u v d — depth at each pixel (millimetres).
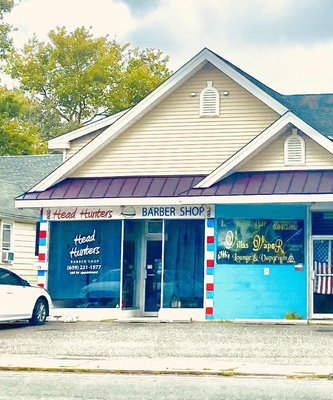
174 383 13273
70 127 61781
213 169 26359
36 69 64750
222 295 24938
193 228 25812
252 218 25031
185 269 25750
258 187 24359
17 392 12516
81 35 64312
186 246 25797
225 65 26219
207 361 15922
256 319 24516
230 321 24344
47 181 26984
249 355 16781
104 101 62531
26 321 24562
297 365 15297
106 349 17859
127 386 12977
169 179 26375
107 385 13086
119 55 64375
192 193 24875
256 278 24828
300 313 24531
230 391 12469
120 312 26016
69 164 26984
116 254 26375
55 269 26828
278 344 18469
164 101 26938
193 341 19172
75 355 16984
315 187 23797
